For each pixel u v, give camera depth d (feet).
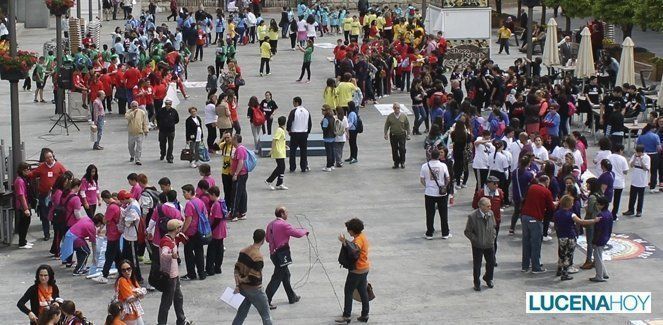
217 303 92.63
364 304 87.71
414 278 98.73
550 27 187.73
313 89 200.85
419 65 194.90
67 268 102.37
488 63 172.04
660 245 108.47
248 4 320.09
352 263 86.33
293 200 125.08
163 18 320.29
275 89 201.05
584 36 172.45
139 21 269.44
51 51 196.24
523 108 147.23
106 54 206.49
